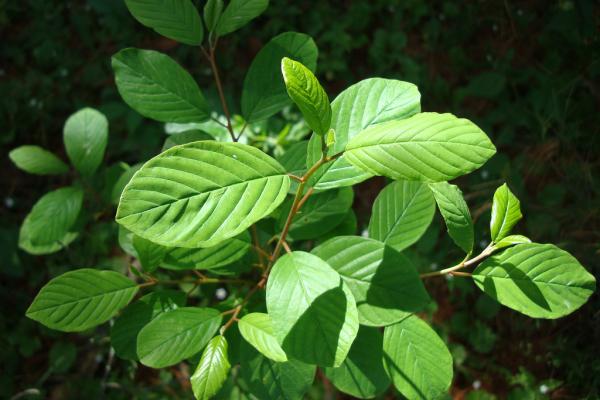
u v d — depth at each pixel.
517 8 0.99
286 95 0.47
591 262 0.70
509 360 0.78
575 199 0.82
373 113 0.39
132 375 0.76
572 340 0.73
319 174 0.40
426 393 0.41
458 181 0.88
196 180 0.32
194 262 0.44
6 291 0.86
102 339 0.75
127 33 1.05
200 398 0.37
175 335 0.42
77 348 0.83
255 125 0.77
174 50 1.04
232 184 0.33
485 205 0.79
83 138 0.59
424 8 1.03
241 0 0.44
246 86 0.47
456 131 0.32
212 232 0.32
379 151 0.33
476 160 0.32
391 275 0.41
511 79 0.95
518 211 0.39
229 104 0.88
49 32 1.07
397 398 0.75
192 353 0.42
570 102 0.88
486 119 0.93
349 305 0.36
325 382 0.77
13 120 0.99
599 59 0.89
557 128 0.88
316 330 0.36
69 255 0.87
